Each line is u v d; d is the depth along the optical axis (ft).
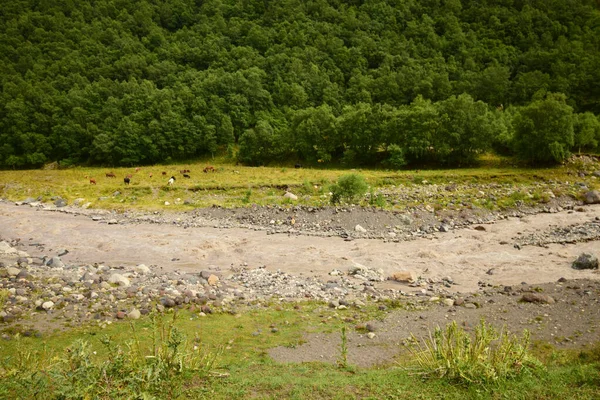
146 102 314.35
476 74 358.02
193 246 94.38
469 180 185.06
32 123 312.91
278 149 260.42
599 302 54.95
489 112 255.91
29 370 32.42
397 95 344.28
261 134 257.96
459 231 106.93
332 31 447.42
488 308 55.31
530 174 186.80
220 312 54.70
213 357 39.52
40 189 180.55
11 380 31.01
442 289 65.62
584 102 326.24
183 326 49.37
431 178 188.55
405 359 40.75
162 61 408.26
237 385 33.22
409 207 126.72
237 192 173.37
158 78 388.98
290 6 494.18
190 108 311.88
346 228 110.42
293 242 98.27
